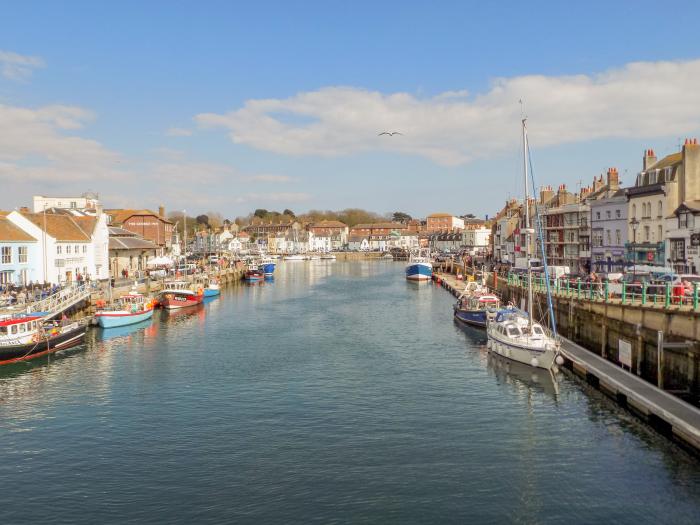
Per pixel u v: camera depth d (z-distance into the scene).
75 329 50.56
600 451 26.23
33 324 45.97
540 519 20.69
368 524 20.38
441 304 84.06
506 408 32.47
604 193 83.25
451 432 28.88
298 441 27.73
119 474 24.27
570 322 49.09
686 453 25.56
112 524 20.39
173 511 21.23
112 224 129.25
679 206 56.62
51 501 22.05
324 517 20.81
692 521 20.45
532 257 93.19
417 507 21.52
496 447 26.94
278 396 35.00
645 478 23.58
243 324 63.91
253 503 21.78
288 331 59.03
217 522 20.48
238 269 137.38
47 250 70.12
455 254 191.62
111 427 29.80
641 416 29.75
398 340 53.62
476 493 22.56
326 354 47.12
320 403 33.59
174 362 44.16
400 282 128.62
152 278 90.44
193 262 140.62
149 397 34.94
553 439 27.77
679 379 32.53
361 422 30.36
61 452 26.59
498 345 44.84
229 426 29.83
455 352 47.88
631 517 20.77
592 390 35.53
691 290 37.62
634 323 37.88
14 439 28.20
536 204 46.12
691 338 31.94
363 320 67.12
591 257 79.81
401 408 32.66
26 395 35.41
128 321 60.97
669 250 58.62
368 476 23.98
